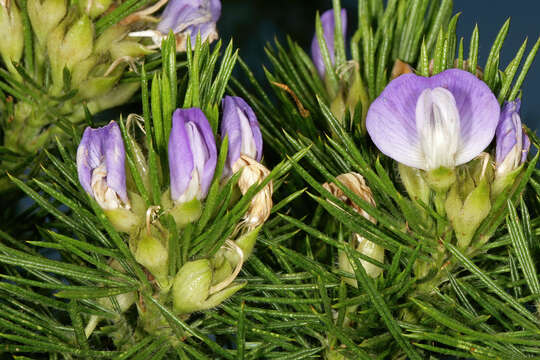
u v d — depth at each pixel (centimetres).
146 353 18
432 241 18
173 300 18
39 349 18
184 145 17
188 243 17
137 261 17
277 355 18
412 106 17
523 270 17
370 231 18
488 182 18
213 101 18
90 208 18
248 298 18
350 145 18
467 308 18
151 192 17
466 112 17
